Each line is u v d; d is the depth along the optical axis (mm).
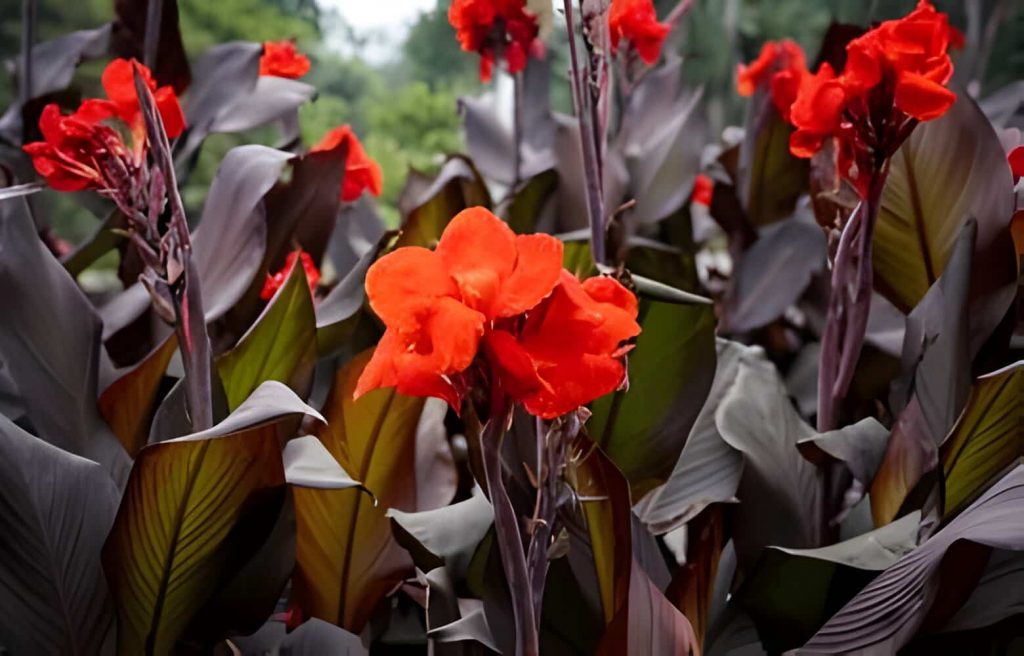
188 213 2221
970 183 1383
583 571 1108
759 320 2275
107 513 1113
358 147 2117
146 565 1055
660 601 980
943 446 1105
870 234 1259
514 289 749
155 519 1031
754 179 2379
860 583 1211
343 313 1493
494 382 773
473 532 1192
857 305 1296
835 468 1359
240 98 2123
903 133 1192
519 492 1104
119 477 1294
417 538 1173
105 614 1098
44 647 1062
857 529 1406
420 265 762
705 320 1330
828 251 1391
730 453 1374
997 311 1284
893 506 1291
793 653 1080
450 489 1331
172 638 1113
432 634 1015
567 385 771
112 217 1858
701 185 2996
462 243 763
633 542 1185
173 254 1092
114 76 1363
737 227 2449
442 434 1367
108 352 1788
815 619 1219
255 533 1089
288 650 1146
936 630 1121
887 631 1056
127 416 1402
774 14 5914
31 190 1262
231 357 1307
